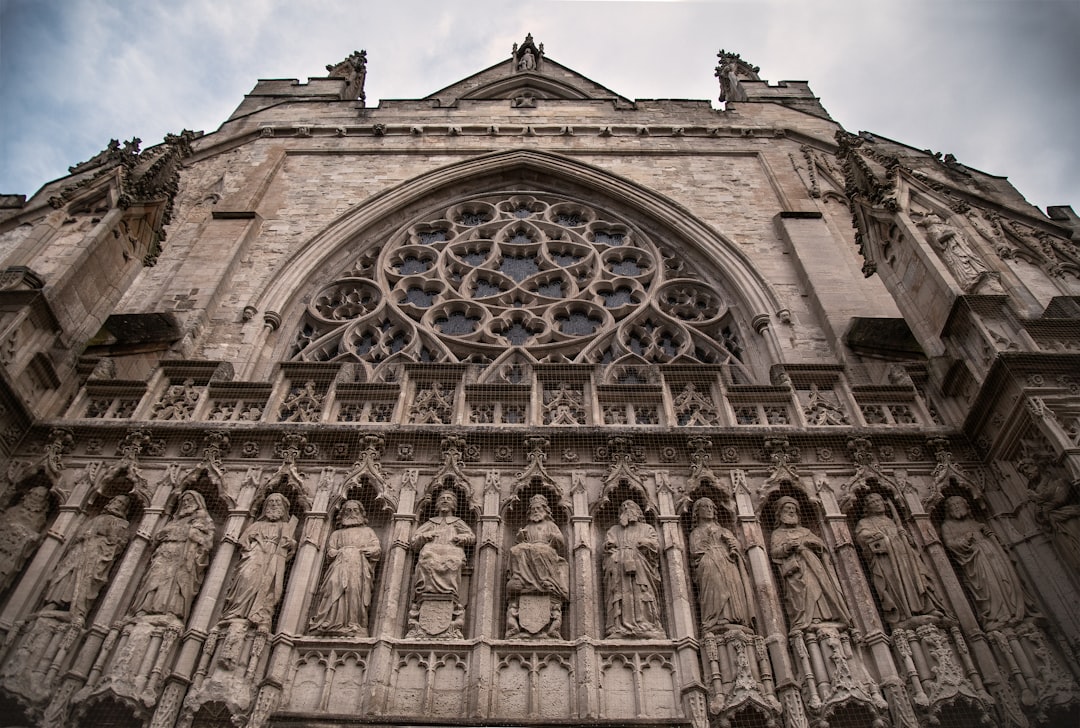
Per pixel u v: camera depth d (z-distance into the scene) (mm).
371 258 23688
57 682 11273
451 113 29516
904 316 17375
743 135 28047
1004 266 16172
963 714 11312
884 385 15992
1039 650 11672
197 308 19703
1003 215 21859
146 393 15547
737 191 25344
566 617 12500
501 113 29625
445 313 21547
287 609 12219
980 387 14086
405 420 15617
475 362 20094
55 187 23969
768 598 12484
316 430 14656
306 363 16594
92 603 12367
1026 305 15258
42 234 16672
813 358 19109
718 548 13102
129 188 17984
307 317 21469
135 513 13750
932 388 16078
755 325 20500
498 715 11188
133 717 11055
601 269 22875
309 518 13500
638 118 29234
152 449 14414
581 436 14695
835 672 11570
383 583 12695
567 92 33781
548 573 12711
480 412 15719
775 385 16219
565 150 27094
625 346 20250
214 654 11609
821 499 13906
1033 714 11164
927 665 11727
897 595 12633
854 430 14812
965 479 14047
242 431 14656
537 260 23781
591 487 14156
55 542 12938
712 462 14508
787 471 14250
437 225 24984
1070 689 11156
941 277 15891
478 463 14469
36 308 14758
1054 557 12719
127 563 12680
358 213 24203
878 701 11312
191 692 11164
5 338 14000
